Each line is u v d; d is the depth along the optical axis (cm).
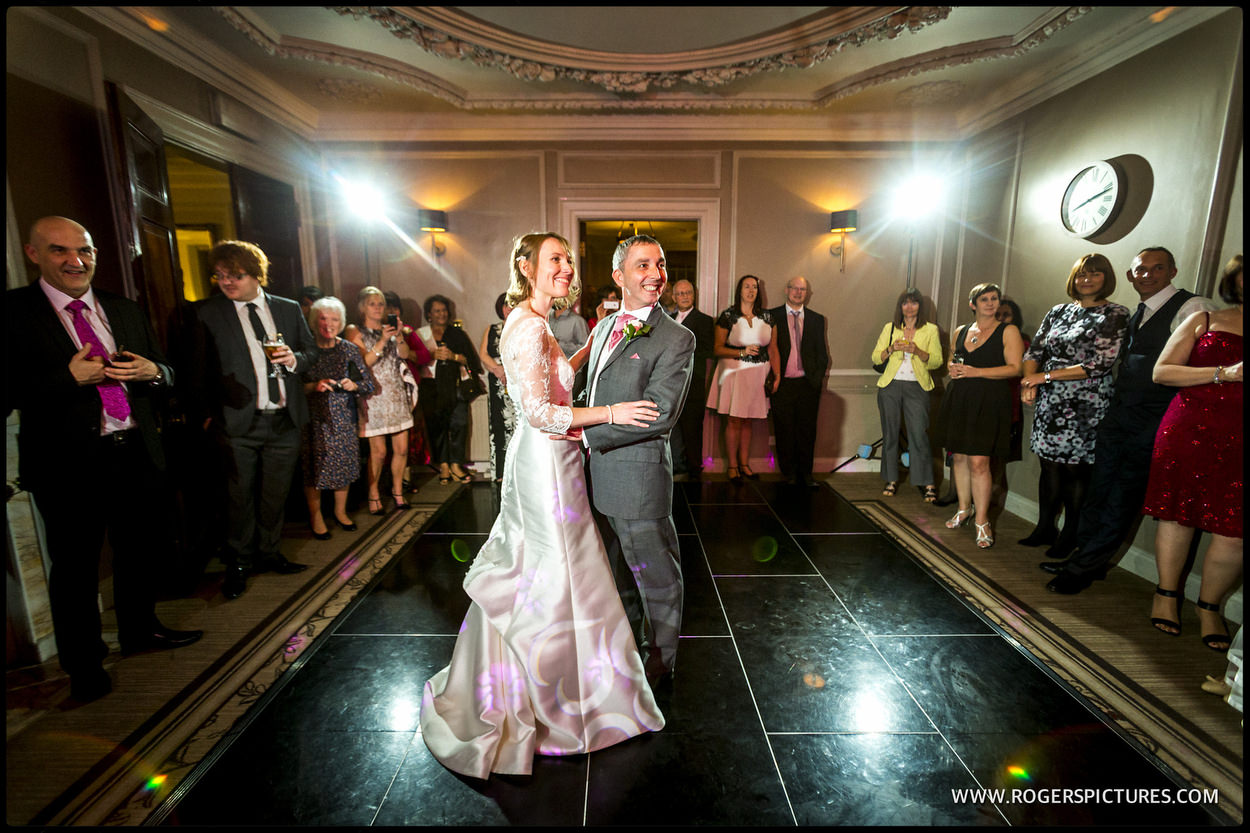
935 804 152
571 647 168
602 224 885
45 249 183
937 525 356
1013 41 307
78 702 191
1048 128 346
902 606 256
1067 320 284
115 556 210
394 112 427
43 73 221
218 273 258
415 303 469
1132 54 285
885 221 458
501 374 390
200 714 186
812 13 286
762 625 242
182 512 272
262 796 155
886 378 406
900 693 197
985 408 313
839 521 364
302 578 284
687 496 416
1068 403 286
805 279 464
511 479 173
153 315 270
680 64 335
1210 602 220
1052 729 180
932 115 425
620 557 223
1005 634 233
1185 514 216
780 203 455
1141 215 281
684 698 195
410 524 356
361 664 214
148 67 282
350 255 464
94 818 147
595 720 171
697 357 431
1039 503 325
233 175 352
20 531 205
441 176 455
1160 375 214
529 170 453
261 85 365
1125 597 261
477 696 167
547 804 152
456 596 267
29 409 180
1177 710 187
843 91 367
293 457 284
